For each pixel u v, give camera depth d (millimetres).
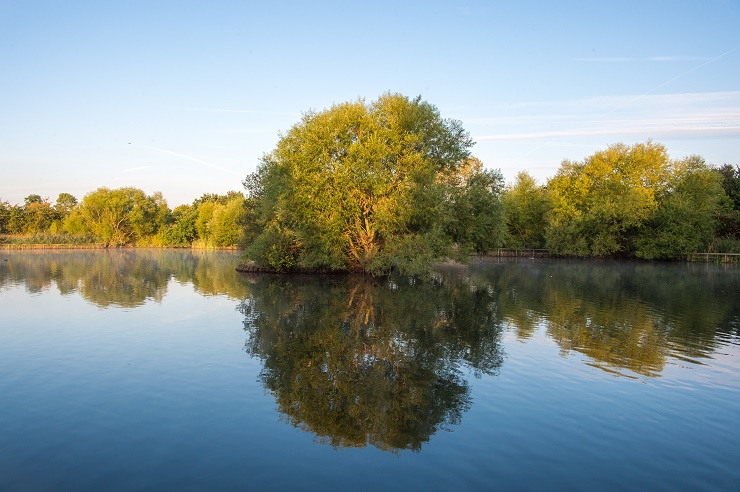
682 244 71375
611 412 11984
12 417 11336
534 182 92500
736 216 78188
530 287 38562
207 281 41938
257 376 14625
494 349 18031
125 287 37062
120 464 9141
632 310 26875
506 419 11523
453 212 45406
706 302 29984
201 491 8250
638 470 9156
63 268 55812
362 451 9805
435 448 9977
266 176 49562
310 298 31406
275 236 48875
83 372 14859
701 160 75438
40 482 8469
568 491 8375
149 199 133500
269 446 9984
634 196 74688
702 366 15906
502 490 8383
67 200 160125
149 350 17562
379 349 17984
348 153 41188
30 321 22953
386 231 41781
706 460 9578
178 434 10492
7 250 110125
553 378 14617
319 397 12883
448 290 36344
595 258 83812
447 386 13836
